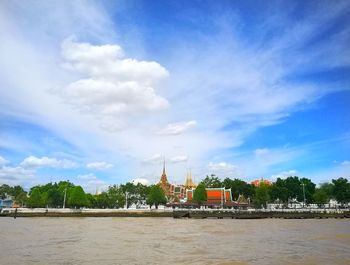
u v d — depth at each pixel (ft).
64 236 159.63
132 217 400.67
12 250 111.45
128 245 126.52
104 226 235.20
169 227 227.61
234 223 282.97
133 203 594.24
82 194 430.20
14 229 201.26
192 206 483.51
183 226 239.71
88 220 326.65
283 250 114.42
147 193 585.63
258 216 375.86
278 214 382.42
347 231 194.49
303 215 380.78
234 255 103.35
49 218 372.58
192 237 158.20
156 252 108.88
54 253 105.50
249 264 89.15
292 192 501.97
